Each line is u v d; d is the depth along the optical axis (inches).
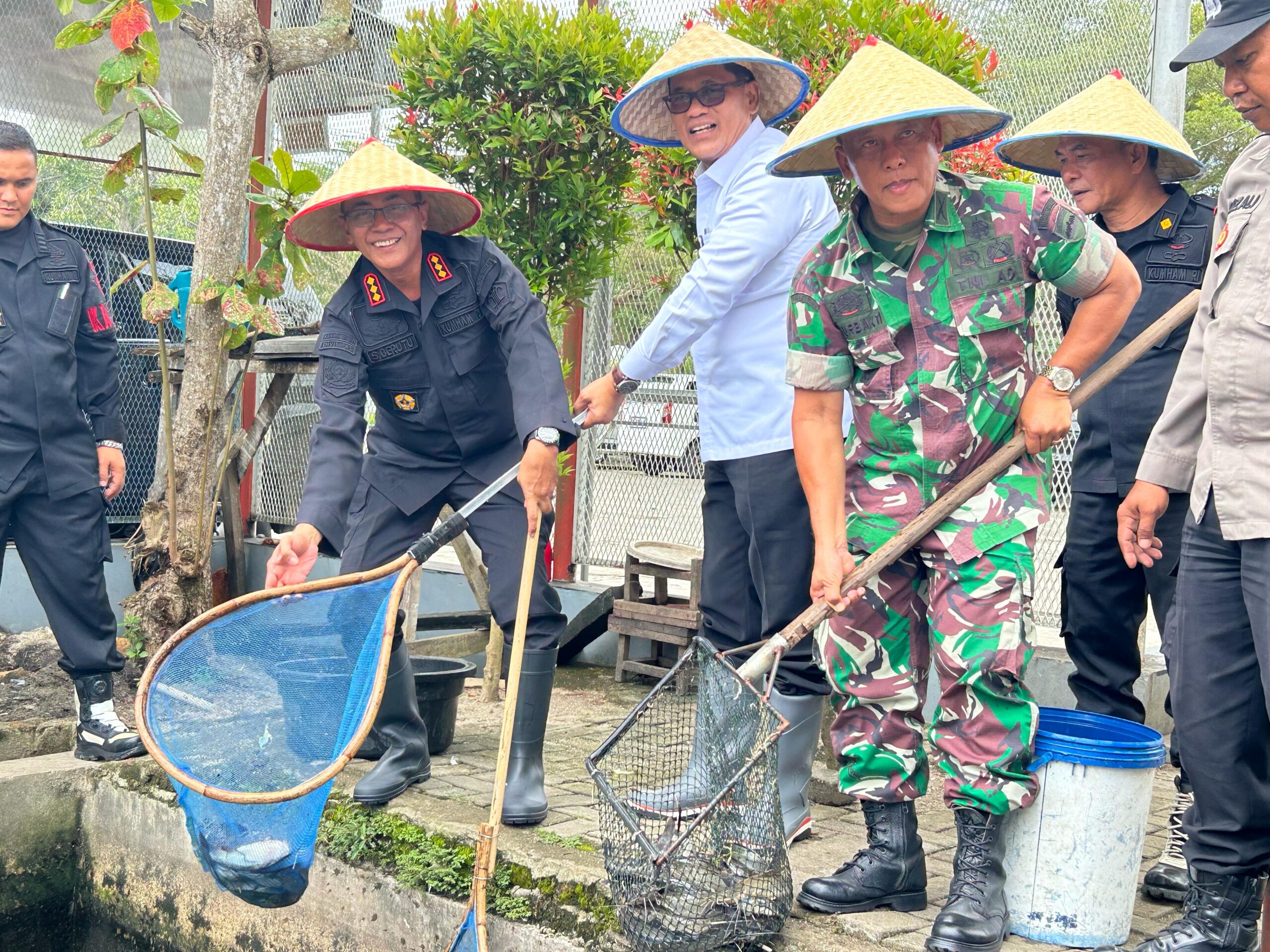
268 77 195.3
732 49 121.7
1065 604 135.6
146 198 188.2
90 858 162.1
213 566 261.6
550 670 133.4
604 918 112.3
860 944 102.3
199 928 150.4
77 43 180.9
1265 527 89.7
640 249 217.2
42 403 159.6
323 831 137.8
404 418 136.1
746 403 124.0
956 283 99.4
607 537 226.2
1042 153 138.0
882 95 94.3
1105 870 101.0
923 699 110.4
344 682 109.7
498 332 132.3
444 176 191.0
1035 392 101.9
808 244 124.0
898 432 103.6
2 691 182.7
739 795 101.7
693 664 135.1
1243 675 95.7
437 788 142.3
